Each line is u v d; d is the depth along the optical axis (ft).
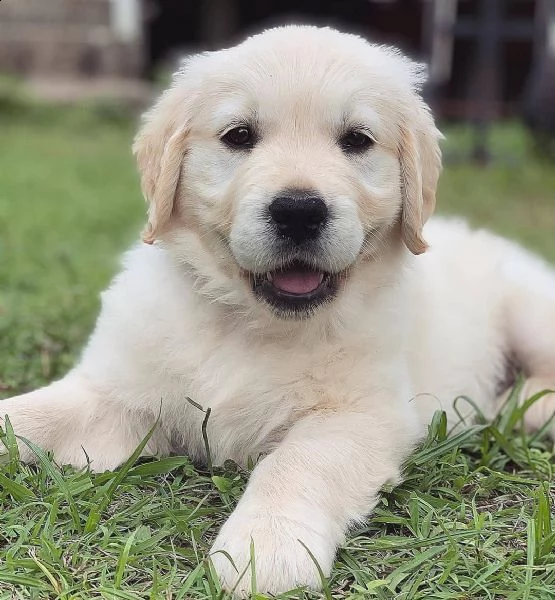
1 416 2.00
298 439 1.90
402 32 11.42
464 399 2.28
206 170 2.02
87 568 1.68
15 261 3.74
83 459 2.03
